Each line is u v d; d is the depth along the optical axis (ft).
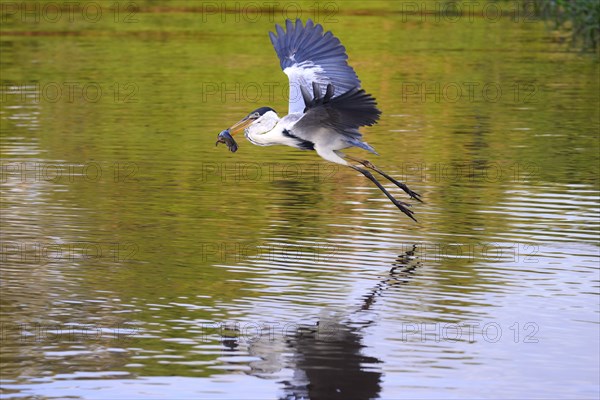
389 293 36.99
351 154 59.36
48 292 36.76
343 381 29.91
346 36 108.99
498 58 96.02
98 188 51.44
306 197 50.42
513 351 32.22
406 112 72.43
